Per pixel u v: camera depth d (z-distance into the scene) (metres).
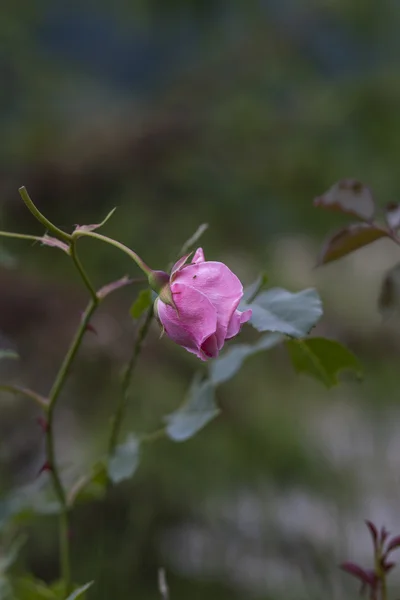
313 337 0.90
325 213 2.10
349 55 2.56
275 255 2.03
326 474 1.67
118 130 2.27
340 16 2.58
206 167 2.15
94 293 0.87
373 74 2.44
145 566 1.49
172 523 1.54
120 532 1.49
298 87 2.46
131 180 2.13
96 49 2.85
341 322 1.99
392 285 0.95
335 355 0.91
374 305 2.05
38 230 2.03
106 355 1.66
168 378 1.65
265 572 1.56
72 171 2.11
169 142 2.22
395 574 1.71
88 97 2.67
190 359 1.70
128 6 2.88
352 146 2.22
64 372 0.90
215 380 0.95
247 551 1.58
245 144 2.21
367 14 2.57
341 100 2.32
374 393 1.85
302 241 2.15
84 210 2.09
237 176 2.14
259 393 1.75
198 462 1.58
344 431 1.78
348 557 1.62
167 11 2.84
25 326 1.66
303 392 1.82
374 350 1.94
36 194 2.08
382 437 1.78
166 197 2.11
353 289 2.15
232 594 1.50
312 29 2.60
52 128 2.32
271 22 2.67
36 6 2.75
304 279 2.11
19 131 2.31
